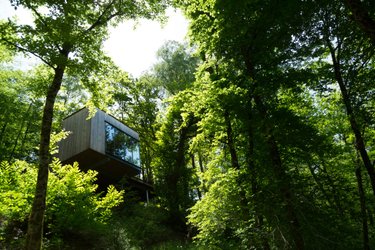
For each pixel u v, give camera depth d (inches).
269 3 377.4
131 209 811.4
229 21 369.4
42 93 434.6
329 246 363.6
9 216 430.0
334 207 421.7
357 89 417.4
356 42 401.7
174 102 565.6
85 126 841.5
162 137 1122.7
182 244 711.7
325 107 546.6
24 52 375.2
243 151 483.2
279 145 436.5
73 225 460.4
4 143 943.7
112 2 447.8
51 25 366.6
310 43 403.5
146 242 666.8
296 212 374.9
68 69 405.4
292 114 428.8
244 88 423.8
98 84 451.5
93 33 414.6
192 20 492.1
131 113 1250.0
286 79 405.4
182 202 993.5
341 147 514.0
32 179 444.1
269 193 389.1
